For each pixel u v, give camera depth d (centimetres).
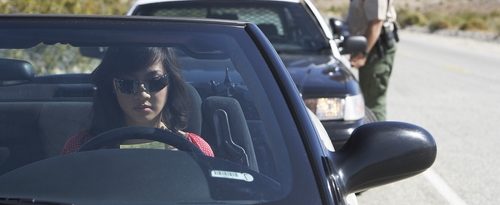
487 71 2708
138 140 417
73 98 490
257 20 1092
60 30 459
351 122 842
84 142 428
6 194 371
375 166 399
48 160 399
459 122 1525
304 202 366
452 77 2438
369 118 934
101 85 447
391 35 1173
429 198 973
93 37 456
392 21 1176
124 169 386
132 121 444
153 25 469
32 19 469
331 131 827
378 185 409
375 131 408
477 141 1328
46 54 1057
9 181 383
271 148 400
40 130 447
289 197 370
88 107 473
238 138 419
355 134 415
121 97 441
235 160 407
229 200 371
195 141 425
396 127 412
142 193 371
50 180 381
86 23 468
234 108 434
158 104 444
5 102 476
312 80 861
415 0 12769
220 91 461
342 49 1097
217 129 434
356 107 856
